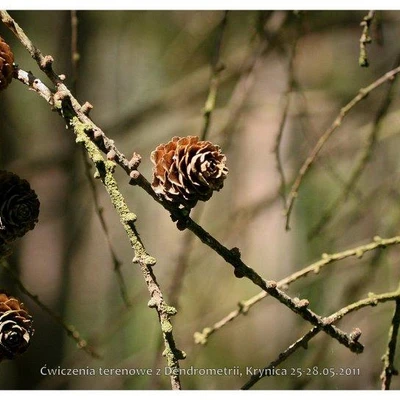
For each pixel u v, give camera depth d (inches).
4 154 298.7
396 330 137.5
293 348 125.2
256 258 328.5
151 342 326.6
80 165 294.5
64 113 115.6
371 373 255.9
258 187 327.9
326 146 249.0
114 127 294.8
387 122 262.1
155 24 339.9
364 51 150.6
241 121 289.7
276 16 239.3
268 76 297.6
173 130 321.4
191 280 295.6
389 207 240.7
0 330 115.0
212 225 303.6
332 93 293.3
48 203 296.5
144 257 108.0
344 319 263.3
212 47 309.7
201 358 312.7
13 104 304.5
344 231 236.7
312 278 275.1
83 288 323.3
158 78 346.3
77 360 258.7
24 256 291.4
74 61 179.8
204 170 110.9
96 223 324.5
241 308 150.6
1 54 116.7
